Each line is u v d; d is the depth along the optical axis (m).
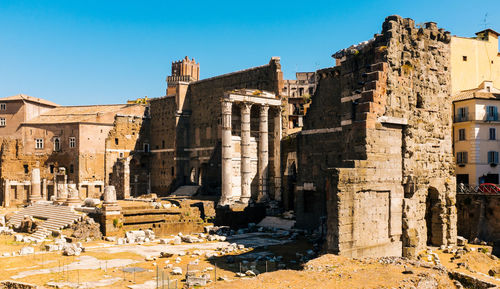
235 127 80.50
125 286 33.66
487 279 34.69
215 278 35.28
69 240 53.25
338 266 32.44
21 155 101.94
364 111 38.19
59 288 33.16
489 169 62.38
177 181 93.12
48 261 42.66
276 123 74.31
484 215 51.38
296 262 42.34
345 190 35.19
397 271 31.53
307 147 60.72
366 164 37.09
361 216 36.56
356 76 45.97
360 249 36.16
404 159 40.66
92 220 57.06
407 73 41.72
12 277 36.34
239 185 78.12
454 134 64.69
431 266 33.16
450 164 46.66
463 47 67.69
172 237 59.34
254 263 41.12
